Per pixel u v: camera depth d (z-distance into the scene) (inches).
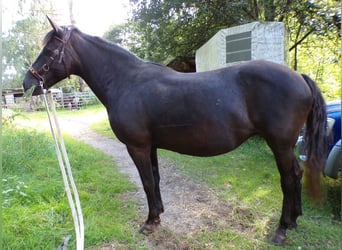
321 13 251.0
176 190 131.0
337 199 111.9
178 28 308.3
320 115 80.4
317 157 80.6
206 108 77.7
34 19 326.0
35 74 88.0
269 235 90.4
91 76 92.7
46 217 98.0
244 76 78.0
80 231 85.7
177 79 82.2
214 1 266.1
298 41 295.0
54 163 165.5
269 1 241.1
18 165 149.3
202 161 173.3
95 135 295.7
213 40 225.5
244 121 78.3
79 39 91.0
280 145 78.7
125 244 86.7
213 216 103.8
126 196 124.9
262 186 128.9
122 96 85.7
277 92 75.8
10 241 82.0
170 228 96.2
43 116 421.4
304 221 97.3
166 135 83.3
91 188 131.9
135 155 87.8
